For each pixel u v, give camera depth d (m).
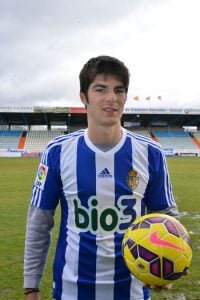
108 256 2.36
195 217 10.02
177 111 51.84
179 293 4.96
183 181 19.02
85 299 2.40
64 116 54.25
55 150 2.51
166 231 2.20
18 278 5.44
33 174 23.42
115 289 2.38
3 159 44.66
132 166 2.44
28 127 60.69
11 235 7.93
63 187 2.49
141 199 2.47
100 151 2.41
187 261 2.21
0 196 14.05
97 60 2.36
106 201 2.39
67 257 2.45
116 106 2.35
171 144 56.81
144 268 2.18
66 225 2.49
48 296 4.88
